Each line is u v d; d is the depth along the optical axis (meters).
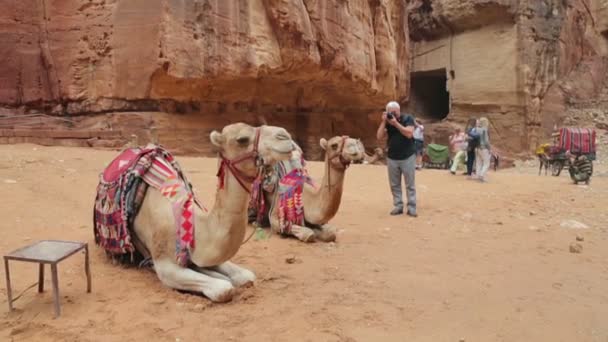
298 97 26.00
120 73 17.44
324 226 6.64
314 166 16.11
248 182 3.97
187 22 17.09
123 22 17.17
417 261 5.73
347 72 24.56
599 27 47.84
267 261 5.51
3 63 17.44
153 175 4.70
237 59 18.72
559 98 42.06
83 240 5.86
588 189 13.86
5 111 17.42
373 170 16.72
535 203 10.91
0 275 4.61
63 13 17.73
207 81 18.39
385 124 8.59
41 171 10.00
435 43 42.44
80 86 17.91
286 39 20.47
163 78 17.36
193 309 3.97
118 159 5.14
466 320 4.00
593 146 25.31
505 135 38.38
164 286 4.43
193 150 18.86
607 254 6.27
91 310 3.91
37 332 3.52
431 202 10.48
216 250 4.05
